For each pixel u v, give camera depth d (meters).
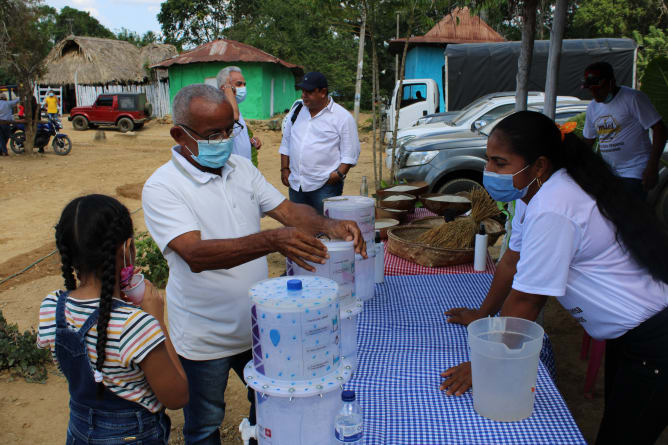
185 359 2.21
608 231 1.82
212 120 1.98
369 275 2.84
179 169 2.08
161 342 1.59
